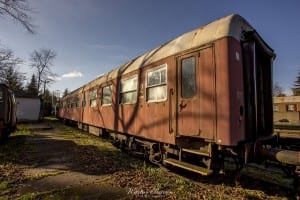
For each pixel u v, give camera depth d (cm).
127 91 866
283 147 559
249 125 500
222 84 468
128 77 865
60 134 1596
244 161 492
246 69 504
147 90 727
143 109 740
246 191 495
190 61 551
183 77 568
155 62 684
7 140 1252
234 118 458
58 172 632
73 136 1483
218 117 471
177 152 596
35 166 698
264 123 577
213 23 530
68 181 557
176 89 586
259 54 570
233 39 477
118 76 965
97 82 1288
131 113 827
